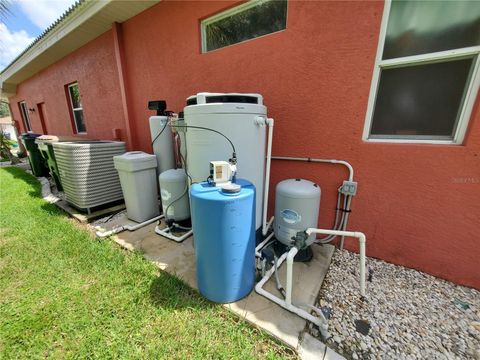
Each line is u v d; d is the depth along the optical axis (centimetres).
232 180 144
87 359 110
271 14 203
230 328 124
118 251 197
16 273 171
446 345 117
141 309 136
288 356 110
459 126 145
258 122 166
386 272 173
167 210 231
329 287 158
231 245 128
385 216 178
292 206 170
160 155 271
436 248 163
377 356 111
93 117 435
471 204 146
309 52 181
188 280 159
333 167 192
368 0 152
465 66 139
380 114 171
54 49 421
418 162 157
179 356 110
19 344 118
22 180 477
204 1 228
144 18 289
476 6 130
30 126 818
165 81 292
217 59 234
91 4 288
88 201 275
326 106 183
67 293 150
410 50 151
